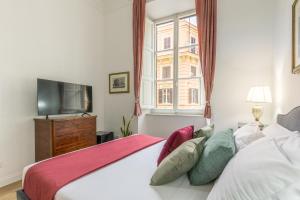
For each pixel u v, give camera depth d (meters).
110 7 4.41
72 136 3.17
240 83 3.14
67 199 1.11
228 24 3.22
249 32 3.05
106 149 2.02
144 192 1.17
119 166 1.58
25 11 2.98
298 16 1.82
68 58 3.68
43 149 2.95
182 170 1.27
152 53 4.39
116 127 4.38
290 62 2.09
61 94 3.24
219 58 3.30
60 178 1.34
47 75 3.30
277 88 2.63
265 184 0.75
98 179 1.33
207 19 3.30
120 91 4.29
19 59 2.90
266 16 2.92
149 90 4.32
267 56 2.93
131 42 4.14
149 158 1.78
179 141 1.55
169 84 4.21
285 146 1.00
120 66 4.30
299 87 1.85
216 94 3.33
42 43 3.22
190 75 3.96
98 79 4.39
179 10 4.01
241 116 3.13
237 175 0.88
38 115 2.97
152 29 4.38
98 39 4.39
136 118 4.05
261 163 0.85
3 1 2.71
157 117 4.07
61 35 3.55
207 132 1.75
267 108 2.93
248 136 1.47
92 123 3.62
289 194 0.68
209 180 1.25
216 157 1.18
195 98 3.89
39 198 1.31
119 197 1.10
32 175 1.47
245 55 3.09
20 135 2.90
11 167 2.79
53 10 3.41
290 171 0.76
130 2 4.13
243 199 0.77
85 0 4.04
